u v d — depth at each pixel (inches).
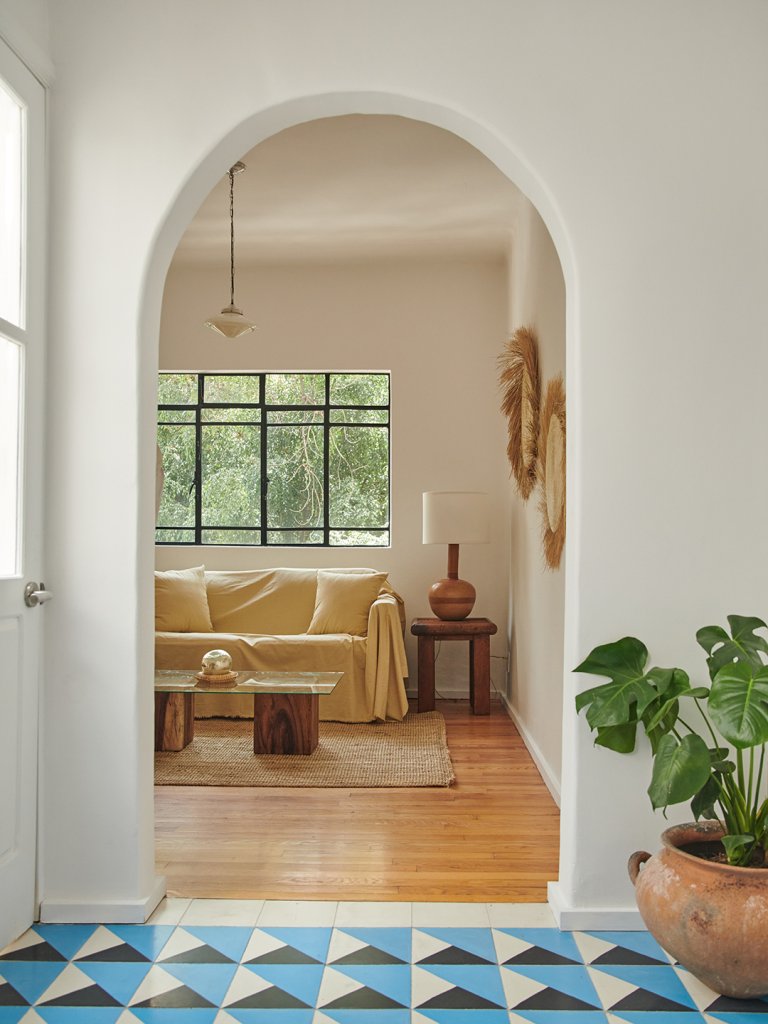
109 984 95.7
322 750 199.9
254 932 108.5
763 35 110.7
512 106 111.0
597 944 105.7
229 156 116.2
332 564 271.7
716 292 110.7
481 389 270.2
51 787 111.1
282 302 271.3
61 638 111.3
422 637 244.5
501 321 269.4
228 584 259.3
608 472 110.6
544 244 184.2
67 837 111.0
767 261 110.8
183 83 111.9
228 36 111.8
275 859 133.9
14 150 105.2
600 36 111.0
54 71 111.9
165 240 114.5
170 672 205.3
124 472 111.7
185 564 273.3
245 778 177.8
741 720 85.9
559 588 165.0
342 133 177.2
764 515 110.1
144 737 113.3
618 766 110.0
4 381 103.3
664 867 95.4
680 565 110.5
